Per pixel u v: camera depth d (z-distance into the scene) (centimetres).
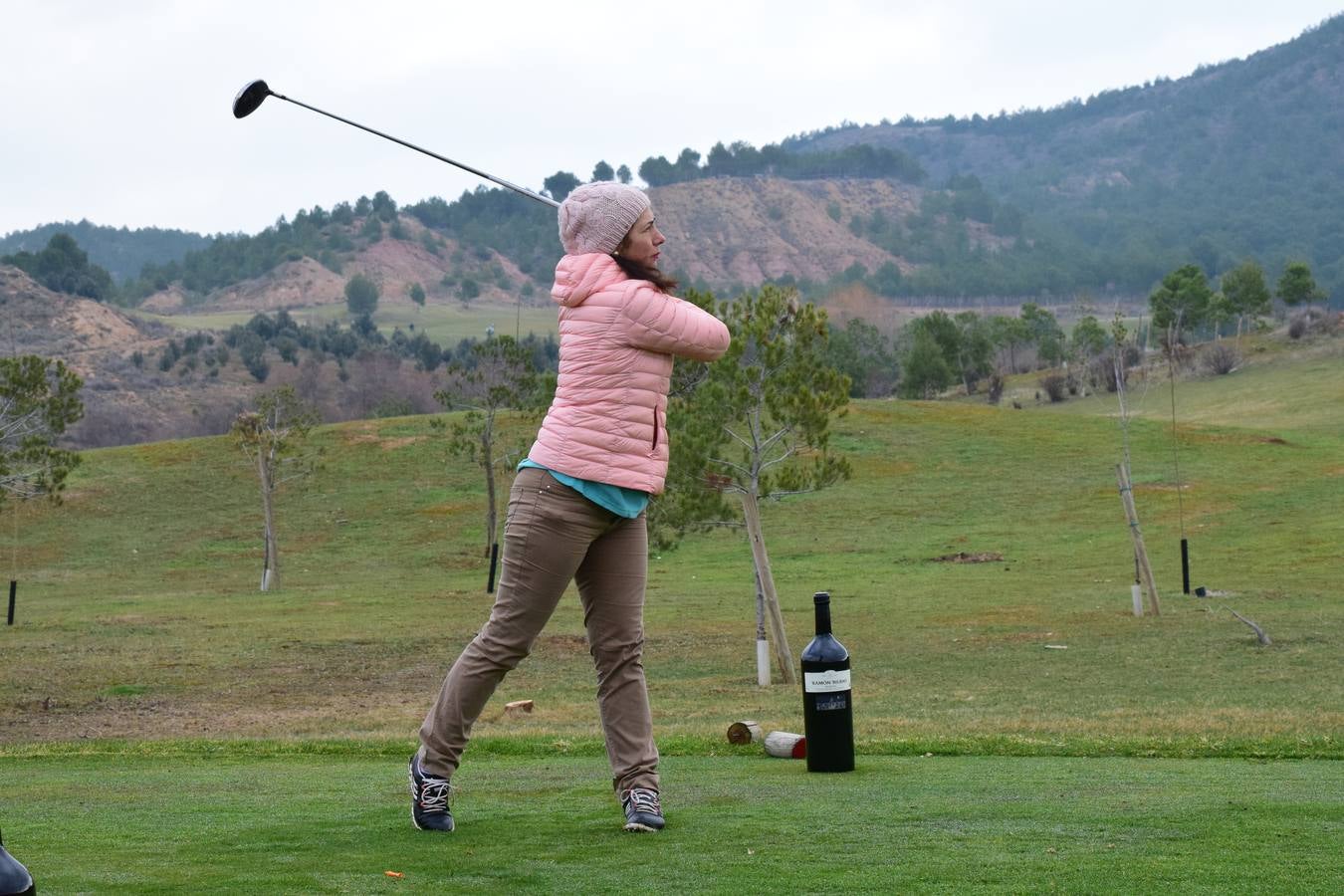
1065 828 399
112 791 566
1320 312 10269
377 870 351
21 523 5050
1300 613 2553
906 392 9625
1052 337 12475
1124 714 1255
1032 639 2345
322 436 6066
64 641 2641
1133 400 8238
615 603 426
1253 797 464
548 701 1712
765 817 429
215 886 331
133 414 12269
